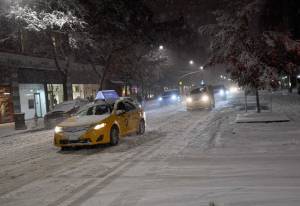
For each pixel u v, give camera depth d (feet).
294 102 122.83
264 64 77.92
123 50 145.48
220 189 26.53
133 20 136.46
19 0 90.27
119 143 53.11
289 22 83.15
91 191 28.48
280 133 51.70
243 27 77.87
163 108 143.64
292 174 29.58
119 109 55.57
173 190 27.09
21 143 66.80
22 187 31.53
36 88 141.28
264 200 23.34
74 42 116.47
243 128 59.57
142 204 24.34
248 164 34.09
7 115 125.80
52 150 53.01
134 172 34.01
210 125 69.51
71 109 94.32
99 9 123.44
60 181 32.63
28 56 135.54
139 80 212.23
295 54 77.51
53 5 99.81
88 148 51.16
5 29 107.14
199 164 35.47
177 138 55.21
